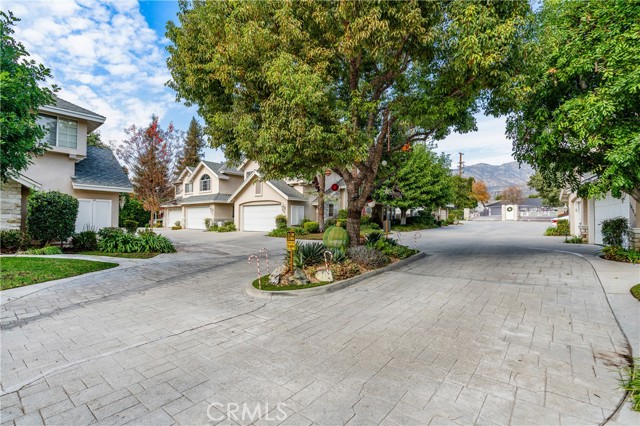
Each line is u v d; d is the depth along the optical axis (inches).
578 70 243.6
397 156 432.8
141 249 464.4
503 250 445.4
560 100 284.7
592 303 198.5
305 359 134.4
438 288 247.6
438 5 251.9
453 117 328.2
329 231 353.1
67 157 485.7
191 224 1124.5
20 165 248.2
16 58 243.3
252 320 185.5
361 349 143.2
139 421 94.7
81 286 269.4
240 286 270.1
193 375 122.3
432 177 962.7
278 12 254.4
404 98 313.1
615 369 119.9
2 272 291.0
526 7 240.8
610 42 215.6
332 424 91.9
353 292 243.4
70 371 126.0
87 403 104.3
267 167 295.7
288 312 199.5
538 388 108.3
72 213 441.4
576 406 97.8
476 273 295.4
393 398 104.5
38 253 401.7
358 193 381.4
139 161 681.0
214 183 1035.3
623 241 360.5
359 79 348.8
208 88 319.6
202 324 179.0
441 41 251.9
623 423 89.6
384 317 186.1
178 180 1197.7
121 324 179.6
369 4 241.3
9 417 97.0
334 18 269.4
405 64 300.7
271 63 256.2
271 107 259.3
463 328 165.6
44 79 262.8
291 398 105.6
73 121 486.6
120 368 128.3
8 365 131.3
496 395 104.7
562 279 258.4
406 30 250.7
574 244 500.1
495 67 243.9
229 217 1047.6
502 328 163.9
